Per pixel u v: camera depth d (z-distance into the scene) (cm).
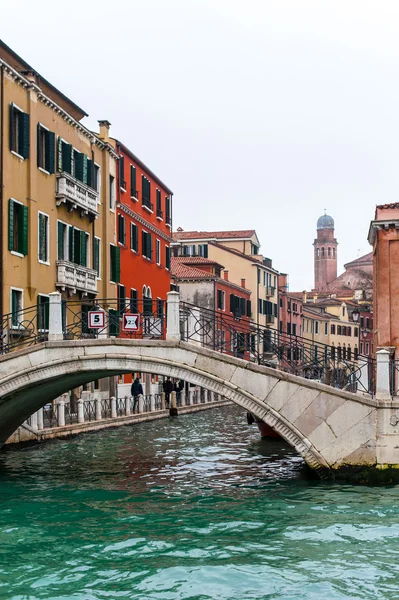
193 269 5675
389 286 3212
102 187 3456
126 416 3133
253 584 1068
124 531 1330
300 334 7994
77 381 2023
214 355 1661
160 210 4538
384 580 1080
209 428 3070
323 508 1462
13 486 1736
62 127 2973
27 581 1082
